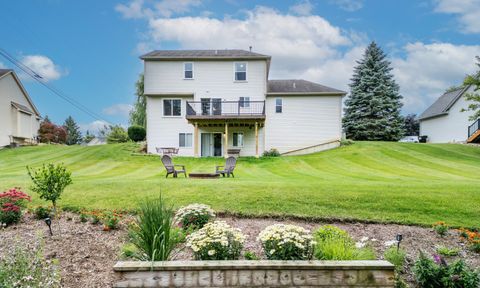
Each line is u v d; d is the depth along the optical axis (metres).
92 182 8.15
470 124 25.47
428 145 21.11
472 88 25.55
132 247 3.74
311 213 5.55
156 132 20.88
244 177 11.57
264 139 20.92
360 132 30.50
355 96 31.44
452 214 5.54
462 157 17.28
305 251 3.13
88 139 62.16
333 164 16.27
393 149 19.64
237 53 21.23
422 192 6.68
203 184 7.68
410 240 4.57
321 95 20.84
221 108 20.34
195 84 20.75
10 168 14.53
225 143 19.20
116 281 2.73
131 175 12.67
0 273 2.65
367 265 2.85
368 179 10.66
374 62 31.78
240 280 2.80
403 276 3.48
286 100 20.95
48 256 3.69
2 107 22.66
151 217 3.24
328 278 2.84
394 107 30.39
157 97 20.91
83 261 3.60
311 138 20.89
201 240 3.19
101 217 5.04
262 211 5.64
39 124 30.50
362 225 5.21
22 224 5.00
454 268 3.22
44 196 4.72
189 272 2.77
